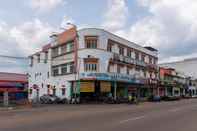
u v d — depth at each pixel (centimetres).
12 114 2194
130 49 5588
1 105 3603
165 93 7244
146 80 5997
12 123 1494
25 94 5962
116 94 5053
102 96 4662
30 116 1950
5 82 5725
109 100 4494
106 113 2189
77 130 1227
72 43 4897
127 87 5372
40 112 2398
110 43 4972
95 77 4547
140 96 5872
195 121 1670
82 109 2783
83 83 4616
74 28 4831
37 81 5891
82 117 1839
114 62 4978
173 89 7762
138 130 1259
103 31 4778
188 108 2945
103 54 4731
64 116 1920
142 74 5972
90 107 3197
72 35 4881
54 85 5288
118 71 5122
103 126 1373
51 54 5484
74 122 1542
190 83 9288
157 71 6731
